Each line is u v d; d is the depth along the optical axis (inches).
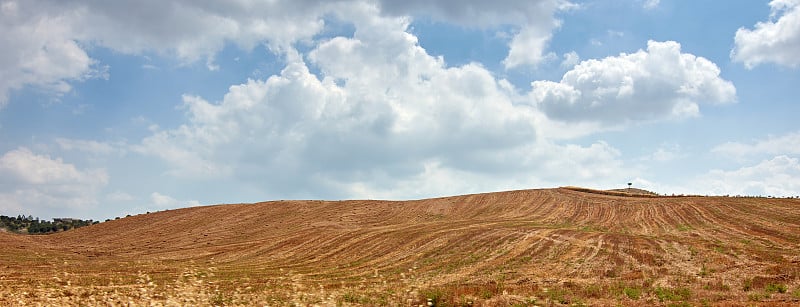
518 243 1806.1
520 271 1370.6
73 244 2434.8
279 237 2367.1
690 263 1363.2
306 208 3208.7
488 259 1583.4
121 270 1477.6
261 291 1141.1
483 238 1929.1
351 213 3048.7
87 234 2741.1
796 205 2454.5
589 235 1939.0
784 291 978.1
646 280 1161.4
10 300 912.9
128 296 1018.1
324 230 2497.5
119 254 2082.9
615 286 1093.8
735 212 2379.4
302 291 1126.4
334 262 1759.4
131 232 2768.2
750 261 1343.5
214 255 2028.8
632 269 1321.4
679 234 1964.8
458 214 2955.2
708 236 1849.2
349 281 1346.0
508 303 953.5
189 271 1481.3
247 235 2527.1
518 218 2659.9
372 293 1092.5
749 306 842.2
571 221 2539.4
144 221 3048.7
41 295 998.4
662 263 1380.4
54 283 1171.9
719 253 1481.3
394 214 3024.1
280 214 3063.5
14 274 1315.2
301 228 2623.0
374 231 2301.9
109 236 2674.7
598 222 2485.2
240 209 3245.6
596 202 3034.0
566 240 1829.5
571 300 965.8
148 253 2119.8
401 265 1614.2
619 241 1779.0
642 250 1590.8
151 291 1077.1
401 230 2273.6
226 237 2496.3
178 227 2844.5
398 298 1019.3
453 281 1275.8
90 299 965.8
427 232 2154.3
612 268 1344.7
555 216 2704.2
